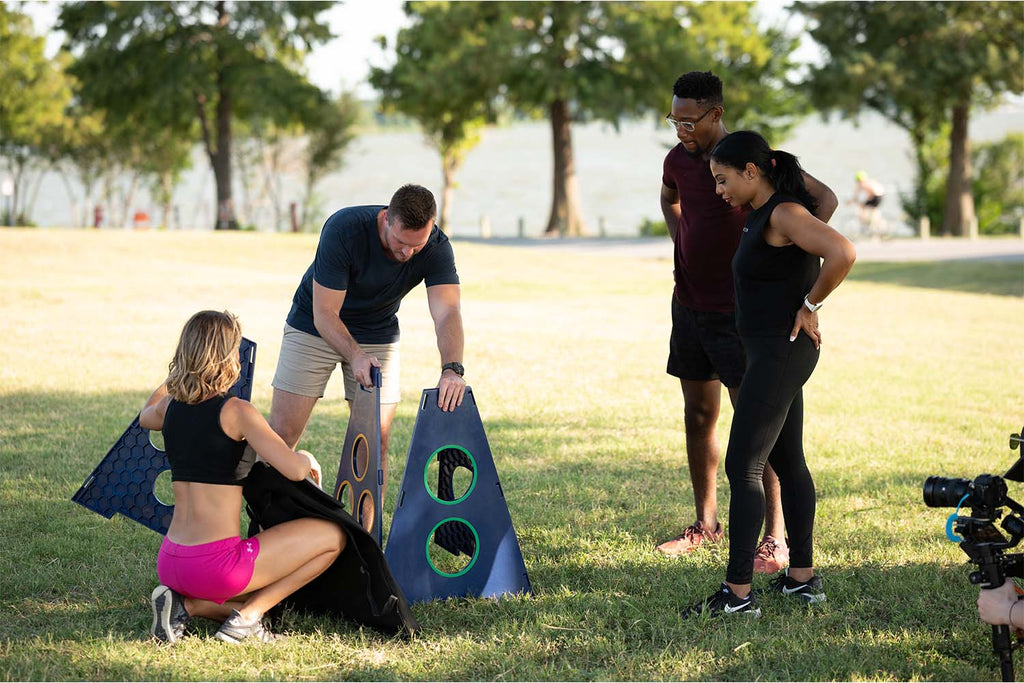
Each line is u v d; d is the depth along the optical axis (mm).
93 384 8344
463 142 43938
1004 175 40031
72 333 11242
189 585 3508
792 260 3783
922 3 35688
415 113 41094
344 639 3660
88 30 37406
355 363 4137
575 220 39688
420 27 38750
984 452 6574
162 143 48719
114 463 4246
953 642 3617
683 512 5293
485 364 9859
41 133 47531
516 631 3697
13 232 22547
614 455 6480
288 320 4598
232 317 3596
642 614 3865
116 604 3939
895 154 107125
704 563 4480
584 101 36219
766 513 4598
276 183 49969
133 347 10359
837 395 8688
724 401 8383
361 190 79312
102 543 4609
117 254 20719
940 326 13766
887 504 5398
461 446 4066
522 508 5281
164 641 3561
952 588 4125
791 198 3738
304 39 38312
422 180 89750
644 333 12789
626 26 35688
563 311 15414
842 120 38562
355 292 4371
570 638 3650
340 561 3750
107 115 39719
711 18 38344
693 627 3734
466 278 20188
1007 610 3117
